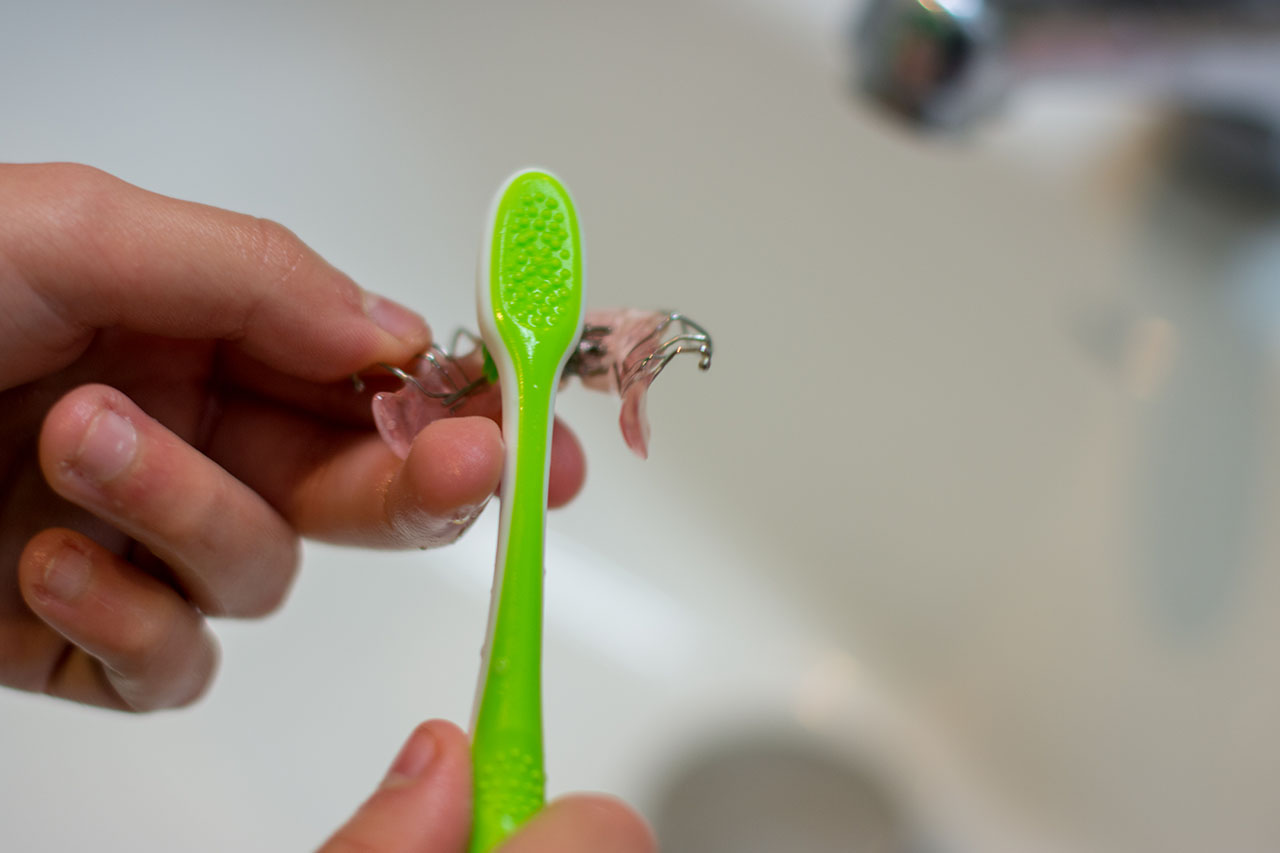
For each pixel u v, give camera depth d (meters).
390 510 0.23
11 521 0.25
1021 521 0.33
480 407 0.24
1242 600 0.30
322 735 0.30
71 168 0.23
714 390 0.34
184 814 0.28
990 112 0.29
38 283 0.23
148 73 0.31
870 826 0.32
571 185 0.34
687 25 0.34
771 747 0.33
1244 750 0.30
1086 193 0.34
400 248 0.33
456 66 0.33
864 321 0.34
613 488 0.34
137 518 0.23
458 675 0.31
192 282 0.24
